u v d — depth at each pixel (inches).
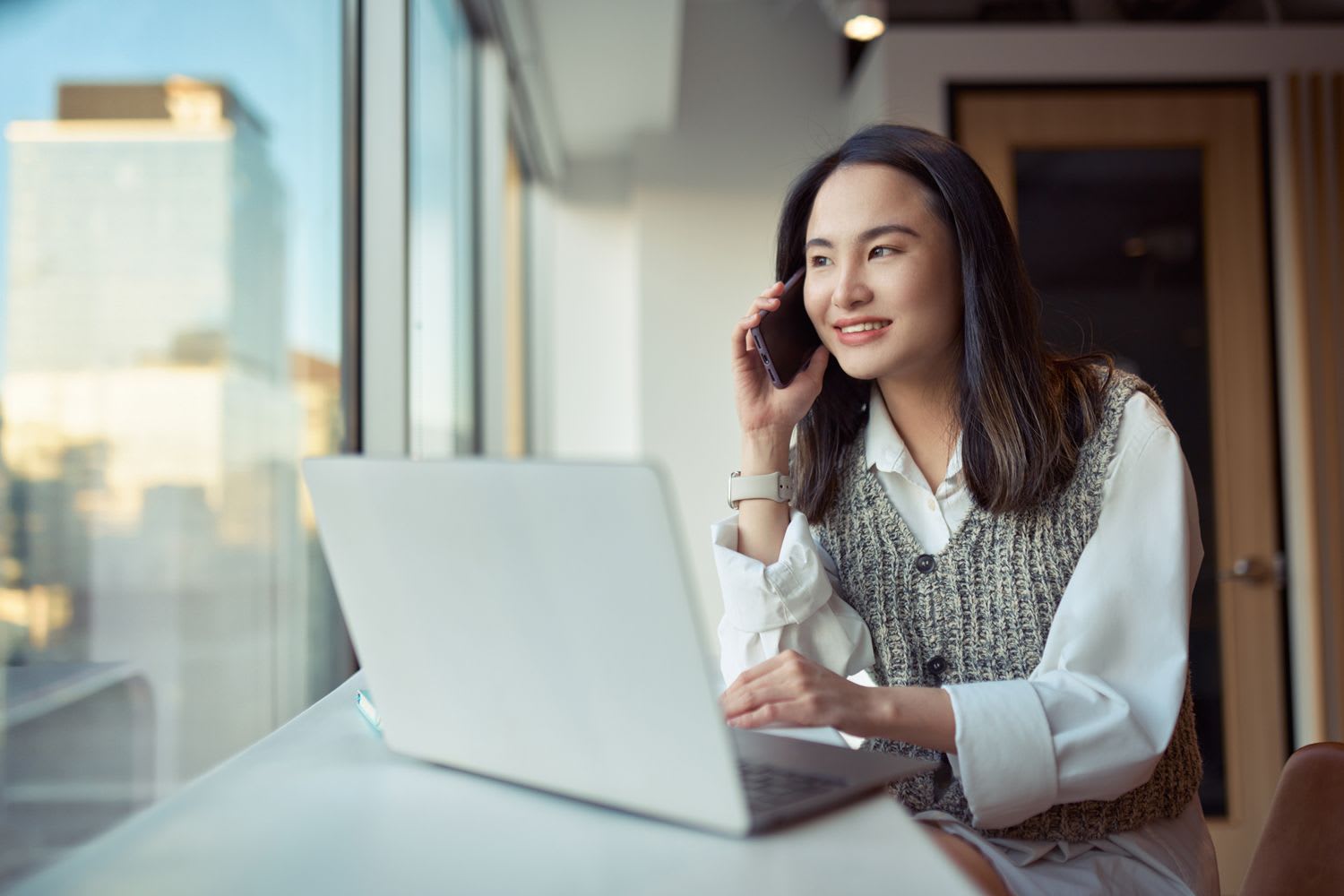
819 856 25.2
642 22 128.6
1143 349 124.4
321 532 33.9
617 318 188.5
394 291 75.1
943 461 50.4
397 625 32.6
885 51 126.1
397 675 33.5
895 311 47.6
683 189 167.2
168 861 25.5
